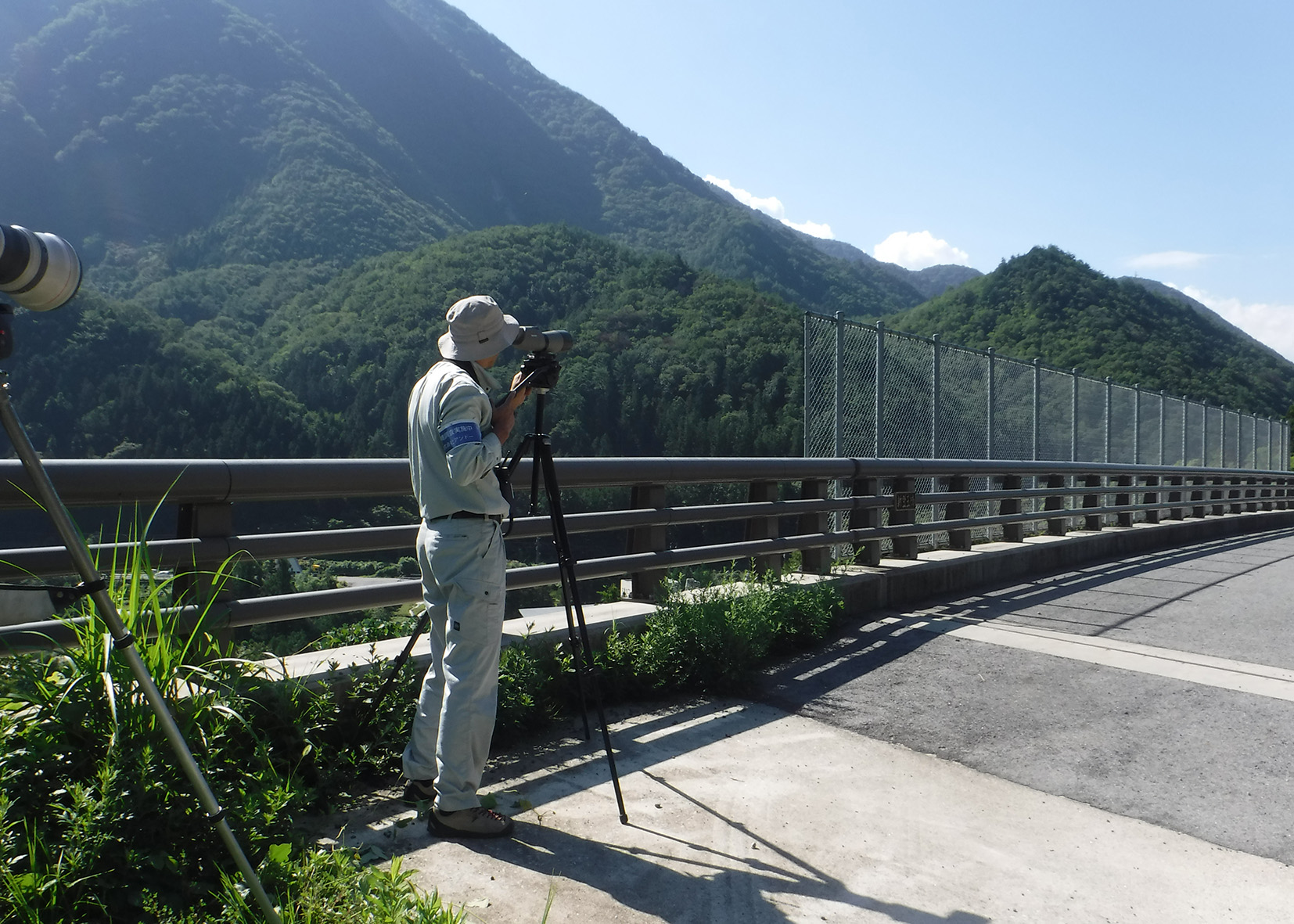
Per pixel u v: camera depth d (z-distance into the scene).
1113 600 8.25
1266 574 10.66
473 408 3.01
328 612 3.79
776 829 3.20
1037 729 4.47
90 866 2.11
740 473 6.15
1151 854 3.18
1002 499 10.20
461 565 3.01
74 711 2.37
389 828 3.01
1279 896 2.91
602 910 2.56
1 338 1.83
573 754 3.88
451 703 2.95
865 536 7.50
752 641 5.12
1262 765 4.07
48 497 1.94
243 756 2.92
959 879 2.92
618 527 5.27
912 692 5.02
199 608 3.29
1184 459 18.03
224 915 2.12
